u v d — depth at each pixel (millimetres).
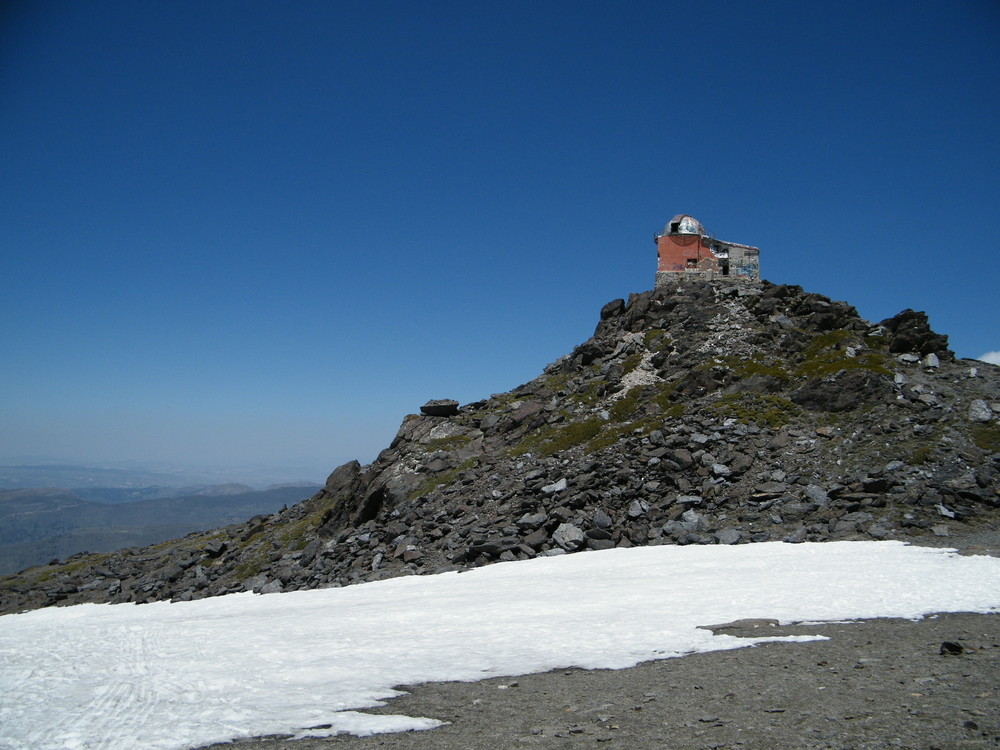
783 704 14414
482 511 58844
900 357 64938
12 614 74812
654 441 59938
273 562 68500
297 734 13781
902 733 12125
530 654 20578
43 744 13297
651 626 23516
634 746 12336
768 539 44250
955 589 27359
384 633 25375
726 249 94125
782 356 71625
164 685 18094
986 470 45625
